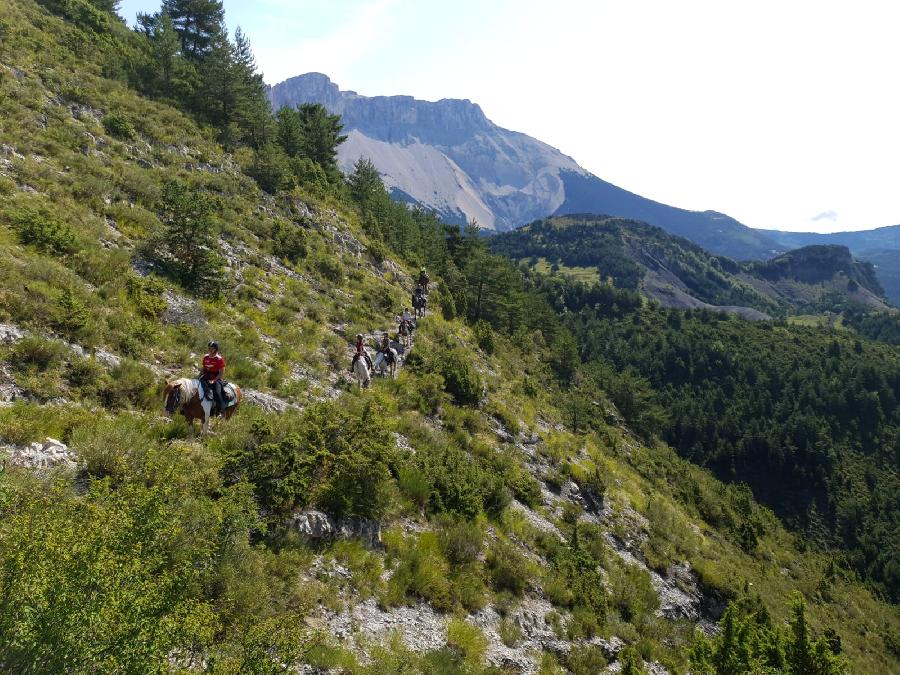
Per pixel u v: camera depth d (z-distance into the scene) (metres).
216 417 11.55
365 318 26.78
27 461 7.67
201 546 7.44
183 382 10.05
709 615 20.64
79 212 17.86
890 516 108.06
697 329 191.75
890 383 155.00
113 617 4.75
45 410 9.12
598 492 24.06
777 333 196.62
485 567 13.48
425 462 15.56
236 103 39.72
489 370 33.34
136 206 21.12
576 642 13.05
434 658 9.19
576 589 14.99
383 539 11.77
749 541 38.91
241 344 16.92
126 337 12.82
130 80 34.72
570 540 17.98
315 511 10.61
